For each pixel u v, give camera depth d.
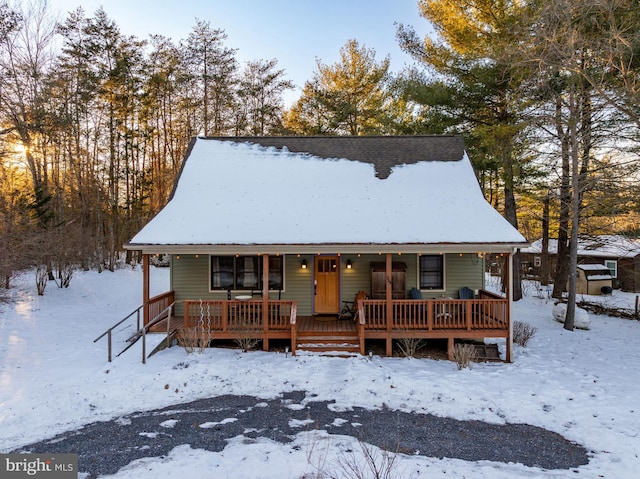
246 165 13.65
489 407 7.55
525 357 10.70
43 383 7.98
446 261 12.45
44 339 11.09
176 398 7.79
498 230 10.78
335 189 12.66
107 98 26.02
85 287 19.53
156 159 32.41
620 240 20.34
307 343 10.62
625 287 24.86
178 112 30.48
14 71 19.28
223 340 11.36
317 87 26.41
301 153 14.27
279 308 11.11
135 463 5.43
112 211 27.75
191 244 10.20
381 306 11.68
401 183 12.91
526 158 16.39
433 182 12.95
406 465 5.43
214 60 29.31
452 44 16.41
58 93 23.72
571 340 12.45
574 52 11.78
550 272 27.42
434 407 7.57
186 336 10.32
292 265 12.59
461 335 10.47
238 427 6.64
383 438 6.34
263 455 5.66
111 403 7.45
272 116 30.25
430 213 11.61
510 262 10.49
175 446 5.95
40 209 19.23
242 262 12.54
